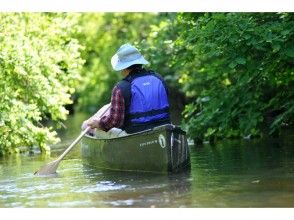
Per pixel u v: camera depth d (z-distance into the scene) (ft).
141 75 48.75
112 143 49.83
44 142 65.31
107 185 43.70
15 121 63.77
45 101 67.36
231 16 52.80
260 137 64.85
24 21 70.28
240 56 52.75
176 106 119.24
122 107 48.26
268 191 38.86
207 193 39.29
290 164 47.88
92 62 151.94
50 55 68.39
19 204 39.14
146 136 46.98
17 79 65.87
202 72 71.92
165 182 43.47
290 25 51.75
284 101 64.69
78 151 65.16
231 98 63.26
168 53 71.10
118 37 147.74
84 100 155.84
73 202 38.91
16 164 57.11
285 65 60.95
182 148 47.67
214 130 63.46
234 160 51.60
